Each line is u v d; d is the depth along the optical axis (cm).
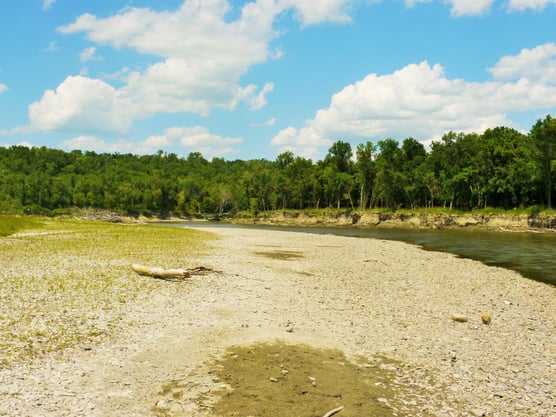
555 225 9962
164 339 1450
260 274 2878
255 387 1120
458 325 1798
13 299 1775
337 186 16375
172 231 7388
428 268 3547
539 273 3431
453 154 13612
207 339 1477
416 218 12569
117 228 7500
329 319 1809
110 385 1089
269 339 1505
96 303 1812
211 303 1978
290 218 16762
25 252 3372
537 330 1778
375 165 15438
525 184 11462
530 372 1301
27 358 1195
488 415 1019
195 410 989
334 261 3791
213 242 5447
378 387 1152
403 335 1619
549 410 1052
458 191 13112
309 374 1218
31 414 906
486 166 12569
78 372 1146
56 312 1634
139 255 3475
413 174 14750
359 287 2583
